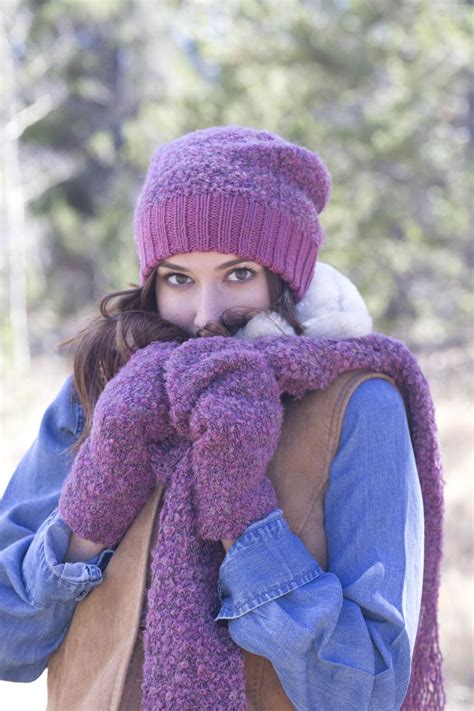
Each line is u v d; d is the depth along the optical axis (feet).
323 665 4.37
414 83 38.01
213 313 5.35
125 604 4.97
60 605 5.25
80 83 59.72
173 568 4.64
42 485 5.84
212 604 4.66
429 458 5.39
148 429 4.80
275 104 37.17
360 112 38.22
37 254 57.36
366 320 5.42
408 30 38.19
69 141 63.67
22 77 44.52
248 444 4.52
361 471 4.84
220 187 5.20
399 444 4.94
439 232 39.27
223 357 4.68
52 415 6.00
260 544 4.55
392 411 5.00
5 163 40.88
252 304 5.40
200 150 5.35
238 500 4.56
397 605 4.56
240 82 38.22
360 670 4.34
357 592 4.53
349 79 37.86
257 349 4.93
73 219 57.36
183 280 5.51
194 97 39.32
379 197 37.45
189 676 4.49
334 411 4.97
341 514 4.82
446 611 12.34
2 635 5.23
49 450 5.87
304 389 4.97
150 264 5.49
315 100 37.88
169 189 5.29
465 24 37.45
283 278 5.42
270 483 4.78
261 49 38.37
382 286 38.65
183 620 4.56
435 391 31.76
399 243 39.22
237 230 5.23
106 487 4.84
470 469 20.12
